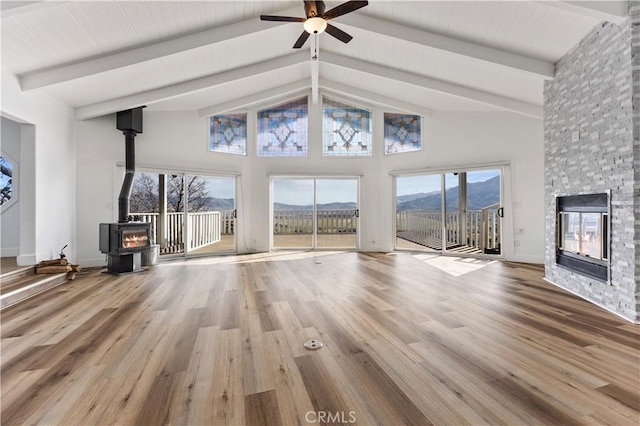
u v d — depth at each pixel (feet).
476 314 9.56
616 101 9.64
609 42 9.89
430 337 7.89
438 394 5.56
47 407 5.25
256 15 13.70
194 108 20.90
